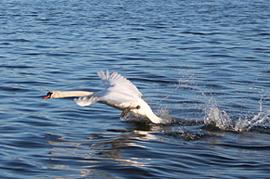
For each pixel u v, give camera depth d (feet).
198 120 40.98
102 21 97.35
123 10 113.80
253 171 30.50
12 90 48.80
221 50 72.28
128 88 36.04
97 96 33.35
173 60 65.10
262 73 58.29
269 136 37.63
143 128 38.58
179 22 97.66
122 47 73.26
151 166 30.86
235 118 41.34
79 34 83.35
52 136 36.17
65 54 67.56
